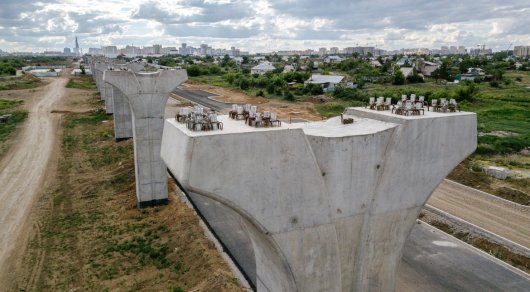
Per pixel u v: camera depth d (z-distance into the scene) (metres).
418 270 22.05
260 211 13.37
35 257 24.94
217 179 12.48
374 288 16.67
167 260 24.00
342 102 72.12
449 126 16.53
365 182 15.37
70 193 35.06
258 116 13.80
